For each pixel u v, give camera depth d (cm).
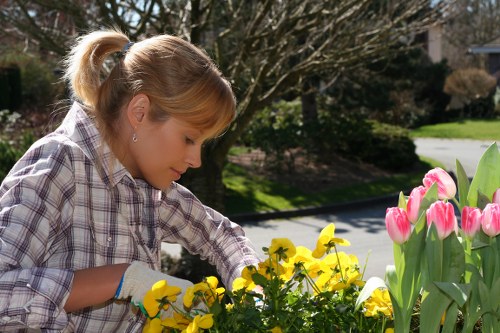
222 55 564
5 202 136
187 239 181
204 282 142
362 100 1708
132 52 150
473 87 3325
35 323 131
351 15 547
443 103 3419
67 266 148
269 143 1411
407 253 137
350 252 838
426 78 3150
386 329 144
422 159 1789
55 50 537
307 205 1223
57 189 143
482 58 3850
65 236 148
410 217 143
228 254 179
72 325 157
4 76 1900
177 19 584
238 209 1169
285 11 539
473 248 136
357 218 1157
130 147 151
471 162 1820
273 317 140
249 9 620
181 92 142
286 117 1639
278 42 553
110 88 151
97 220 151
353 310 148
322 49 567
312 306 144
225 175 1385
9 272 130
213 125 148
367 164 1562
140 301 142
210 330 138
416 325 162
